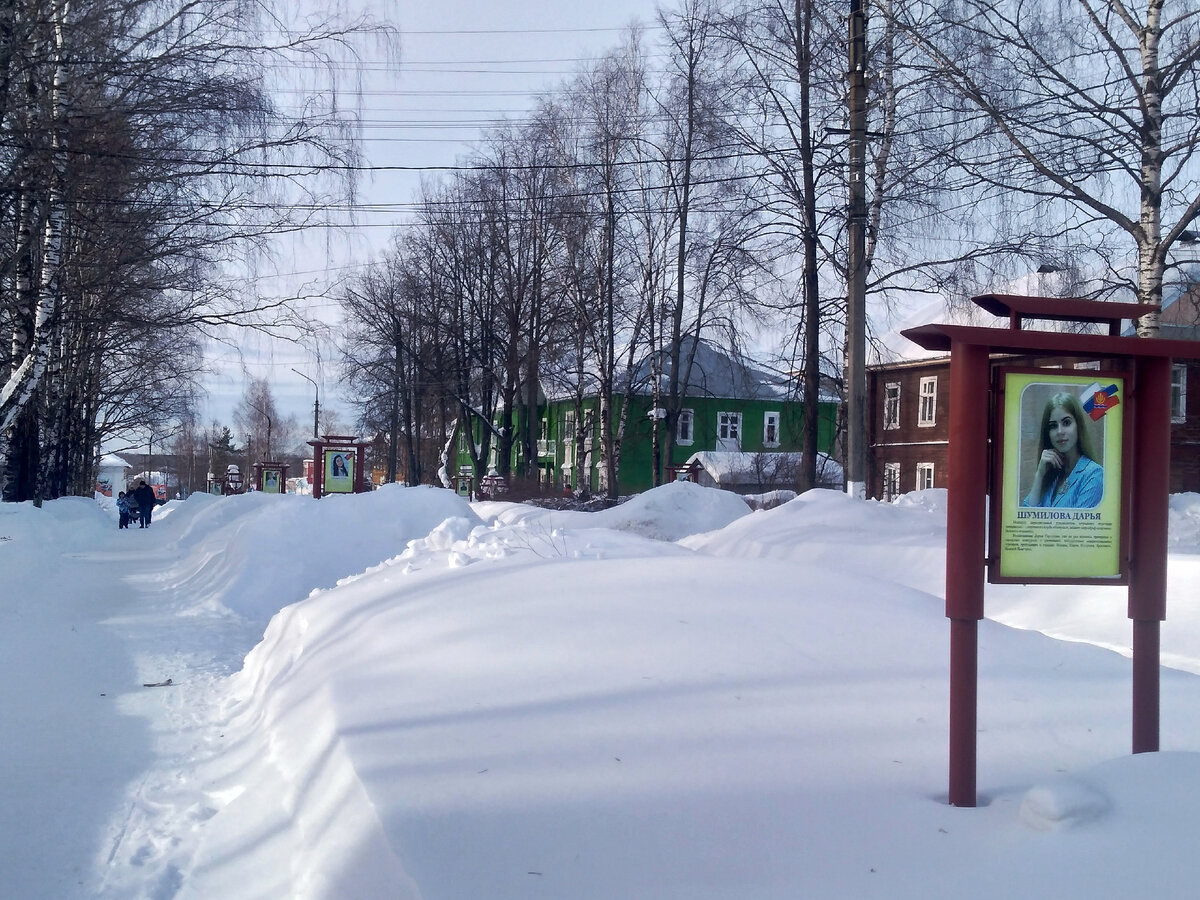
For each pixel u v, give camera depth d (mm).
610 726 4602
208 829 5070
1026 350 4250
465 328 49938
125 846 4879
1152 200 16750
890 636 5867
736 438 58156
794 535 15266
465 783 4062
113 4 15750
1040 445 4332
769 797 3904
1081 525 4336
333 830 4020
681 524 21078
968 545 4043
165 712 7773
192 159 16422
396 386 52312
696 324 34688
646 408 50750
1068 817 3354
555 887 3258
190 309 17906
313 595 10438
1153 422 4371
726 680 5137
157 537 32938
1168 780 3465
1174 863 2967
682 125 30469
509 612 6480
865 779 4102
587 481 42906
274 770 5473
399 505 16688
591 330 39219
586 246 38562
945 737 4566
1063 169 17484
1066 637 10062
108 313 18531
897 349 44281
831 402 49438
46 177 15906
